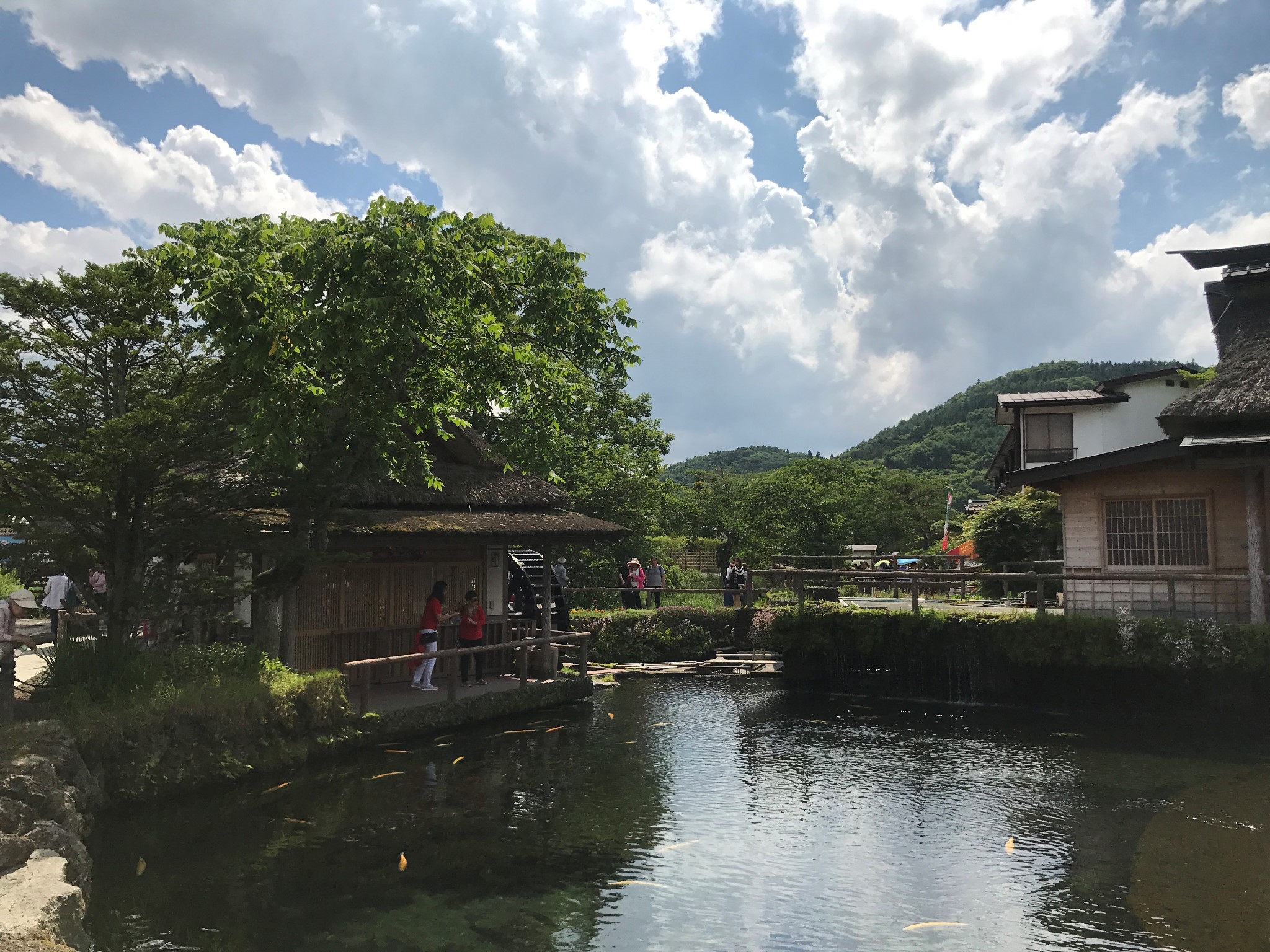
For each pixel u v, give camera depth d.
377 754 12.78
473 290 12.63
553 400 14.73
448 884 8.01
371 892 7.80
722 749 13.63
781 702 17.81
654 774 12.05
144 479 11.00
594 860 8.71
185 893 7.70
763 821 10.00
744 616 23.67
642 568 29.33
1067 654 16.11
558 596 21.23
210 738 10.77
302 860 8.55
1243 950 6.80
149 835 9.16
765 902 7.72
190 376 11.37
